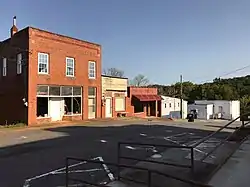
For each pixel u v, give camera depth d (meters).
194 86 76.19
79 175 8.99
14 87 26.39
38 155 12.16
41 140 16.28
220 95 70.25
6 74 27.83
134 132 20.14
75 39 29.14
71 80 28.53
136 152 12.41
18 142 15.62
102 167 9.91
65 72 27.98
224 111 55.94
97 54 31.88
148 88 42.00
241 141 11.73
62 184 8.14
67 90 28.19
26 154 12.39
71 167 10.01
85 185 7.88
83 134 18.81
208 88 72.62
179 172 7.86
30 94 24.58
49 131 20.47
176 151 12.04
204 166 8.20
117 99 35.72
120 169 8.27
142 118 35.97
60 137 17.44
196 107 56.00
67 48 28.20
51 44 26.56
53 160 11.19
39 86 25.45
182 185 6.79
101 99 32.47
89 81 30.72
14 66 26.55
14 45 26.59
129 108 37.97
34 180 8.59
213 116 56.31
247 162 8.43
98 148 13.69
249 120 17.28
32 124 24.55
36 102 25.12
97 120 29.58
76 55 29.19
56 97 27.12
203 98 72.25
